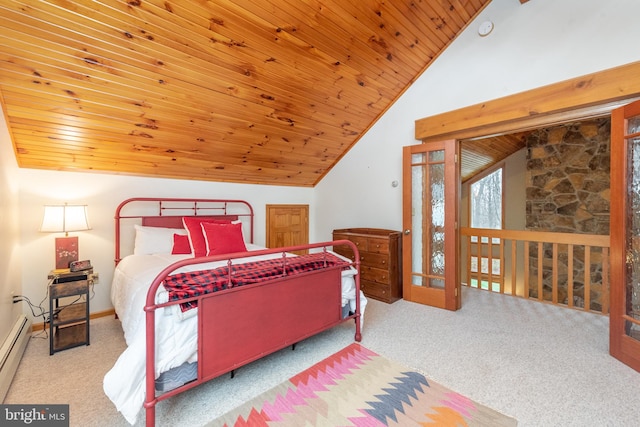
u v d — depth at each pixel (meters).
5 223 2.15
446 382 1.84
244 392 1.76
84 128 2.46
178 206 3.59
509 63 2.86
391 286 3.43
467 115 3.03
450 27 3.06
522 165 5.26
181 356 1.49
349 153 4.39
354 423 1.50
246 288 1.73
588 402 1.64
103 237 3.04
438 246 3.31
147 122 2.63
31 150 2.51
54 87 2.08
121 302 2.33
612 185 2.16
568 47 2.53
